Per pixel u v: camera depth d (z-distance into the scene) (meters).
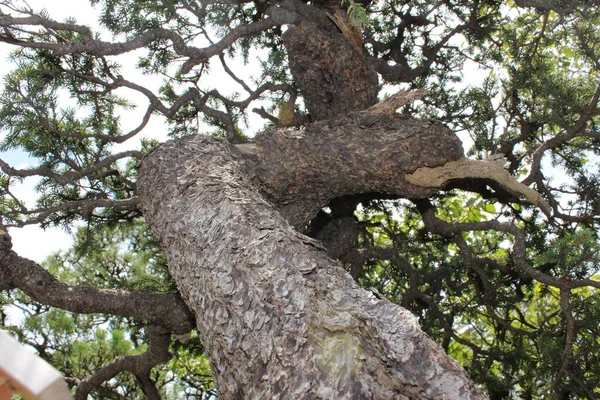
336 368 1.91
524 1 4.53
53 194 4.64
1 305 5.50
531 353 5.22
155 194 3.10
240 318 2.21
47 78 4.23
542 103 4.62
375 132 3.74
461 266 5.26
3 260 3.53
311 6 4.47
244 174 3.36
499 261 5.34
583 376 4.38
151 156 3.33
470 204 6.62
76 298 3.59
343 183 3.82
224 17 4.74
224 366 2.22
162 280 5.39
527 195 4.04
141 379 4.81
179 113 5.25
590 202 4.94
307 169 3.74
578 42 4.57
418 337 1.98
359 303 2.12
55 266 6.62
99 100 4.60
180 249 2.74
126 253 6.72
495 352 5.15
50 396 0.63
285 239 2.44
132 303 3.71
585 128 5.00
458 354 6.46
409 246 5.77
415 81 5.67
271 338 2.08
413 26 5.62
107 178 4.96
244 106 4.94
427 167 3.76
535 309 6.32
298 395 1.89
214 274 2.43
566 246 3.66
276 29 5.37
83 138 4.54
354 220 4.95
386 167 3.69
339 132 3.77
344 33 4.41
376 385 1.90
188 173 3.09
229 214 2.67
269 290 2.21
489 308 5.01
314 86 4.54
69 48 3.61
